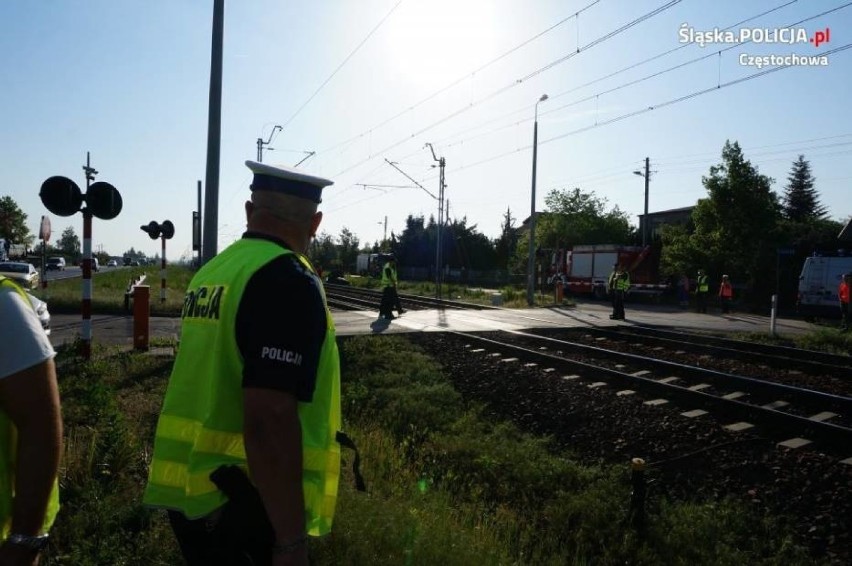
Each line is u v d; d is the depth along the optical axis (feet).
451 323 64.13
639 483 18.72
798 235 122.62
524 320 71.46
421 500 18.93
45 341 6.48
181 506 6.56
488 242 252.42
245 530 6.12
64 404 25.13
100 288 111.96
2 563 6.04
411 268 257.96
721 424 27.22
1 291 6.31
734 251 113.09
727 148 113.80
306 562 5.91
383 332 53.06
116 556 12.84
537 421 29.96
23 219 250.98
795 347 56.65
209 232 41.88
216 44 41.68
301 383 6.06
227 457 6.36
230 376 6.36
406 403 31.30
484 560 14.80
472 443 25.58
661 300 126.72
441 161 123.13
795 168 215.51
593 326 65.77
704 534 17.88
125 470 17.76
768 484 21.21
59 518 14.40
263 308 6.12
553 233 193.06
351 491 17.57
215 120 41.83
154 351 39.37
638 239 182.80
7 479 6.53
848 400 29.50
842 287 71.31
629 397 31.55
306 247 7.46
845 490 20.15
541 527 19.31
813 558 17.02
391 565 13.29
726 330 69.36
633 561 17.21
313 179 7.32
